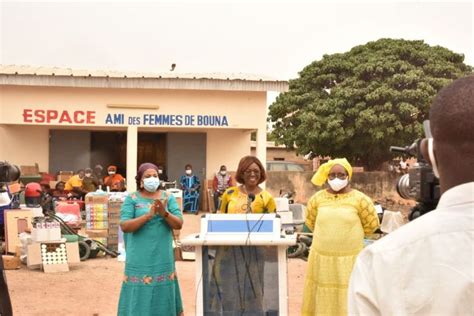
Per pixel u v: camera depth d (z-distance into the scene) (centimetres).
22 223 1205
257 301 526
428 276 162
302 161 4116
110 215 1257
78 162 2219
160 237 600
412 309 162
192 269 1092
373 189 2498
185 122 2070
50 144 2197
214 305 527
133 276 595
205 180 2250
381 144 2908
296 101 3131
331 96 3019
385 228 1134
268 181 2448
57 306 825
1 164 668
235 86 2045
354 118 2923
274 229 524
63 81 1969
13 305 825
